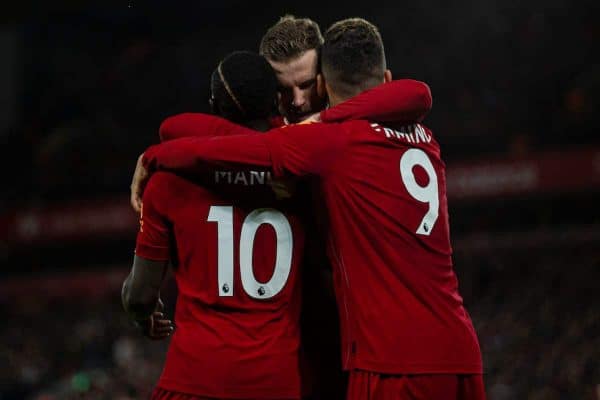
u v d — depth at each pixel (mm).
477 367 7211
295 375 7129
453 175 45812
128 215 53500
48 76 67625
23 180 59562
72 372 42188
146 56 66562
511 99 50938
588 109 46812
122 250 56000
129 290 7461
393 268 7059
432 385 6922
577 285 38062
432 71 56500
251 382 6965
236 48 64750
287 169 6977
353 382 7086
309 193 7430
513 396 31188
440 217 7484
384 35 60156
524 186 43969
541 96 50125
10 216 56812
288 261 7258
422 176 7457
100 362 43625
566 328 34719
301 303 7410
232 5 66500
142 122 61688
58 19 65688
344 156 7152
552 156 43469
